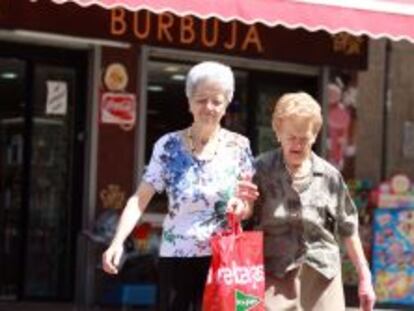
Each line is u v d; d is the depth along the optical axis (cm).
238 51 1583
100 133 1567
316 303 707
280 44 1614
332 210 714
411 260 1652
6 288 1545
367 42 1680
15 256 1551
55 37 1482
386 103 1831
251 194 693
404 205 1653
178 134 723
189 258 711
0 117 1537
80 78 1577
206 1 1181
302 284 707
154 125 1617
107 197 1572
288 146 699
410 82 1864
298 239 705
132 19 1505
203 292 709
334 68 1703
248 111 1703
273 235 705
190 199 710
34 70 1553
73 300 1565
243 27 1583
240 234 686
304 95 706
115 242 703
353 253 732
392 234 1652
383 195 1656
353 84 1758
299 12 1238
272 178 705
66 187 1577
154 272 1537
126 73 1577
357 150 1789
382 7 1297
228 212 701
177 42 1540
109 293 1526
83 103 1577
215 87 706
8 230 1546
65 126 1575
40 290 1565
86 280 1521
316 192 707
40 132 1564
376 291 1645
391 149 1836
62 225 1576
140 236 1557
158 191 726
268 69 1702
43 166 1566
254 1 1211
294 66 1702
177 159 716
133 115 1583
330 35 1650
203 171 714
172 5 1161
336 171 717
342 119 1753
